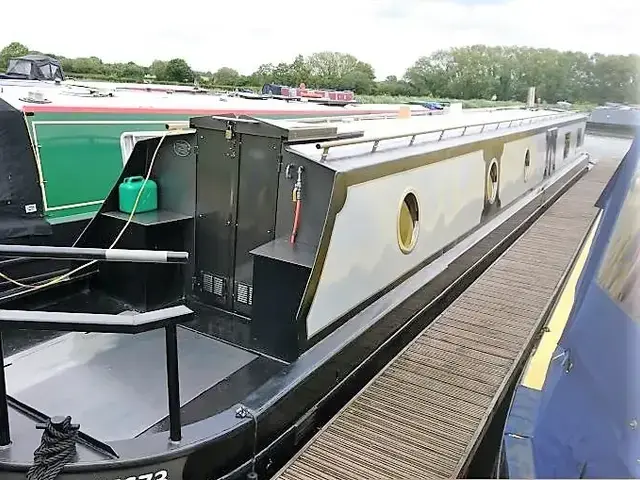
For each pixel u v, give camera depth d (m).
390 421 3.95
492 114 9.77
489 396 4.31
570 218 9.80
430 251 5.67
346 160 4.16
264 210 4.22
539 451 2.83
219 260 4.51
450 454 3.65
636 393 2.28
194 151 4.46
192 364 3.87
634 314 2.39
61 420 2.82
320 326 4.00
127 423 3.31
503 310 5.90
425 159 5.16
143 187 4.53
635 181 2.72
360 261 4.30
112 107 6.51
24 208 5.65
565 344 3.08
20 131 5.59
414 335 5.29
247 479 3.26
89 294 4.79
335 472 3.43
